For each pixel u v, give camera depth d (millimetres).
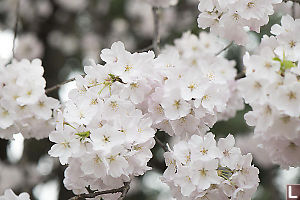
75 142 1294
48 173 2059
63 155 1298
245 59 1257
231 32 1384
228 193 1304
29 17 2357
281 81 1229
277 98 1222
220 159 1313
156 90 1339
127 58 1335
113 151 1279
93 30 2404
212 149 1303
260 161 1879
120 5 2348
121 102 1316
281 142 1274
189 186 1299
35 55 2275
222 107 1368
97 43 2385
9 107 1422
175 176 1302
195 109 1339
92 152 1280
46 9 2344
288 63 1249
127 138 1296
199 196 1298
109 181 1309
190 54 1735
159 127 1367
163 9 2324
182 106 1334
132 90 1332
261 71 1235
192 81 1334
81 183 1322
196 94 1330
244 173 1316
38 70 1440
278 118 1231
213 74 1367
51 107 1440
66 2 2346
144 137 1308
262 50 1242
